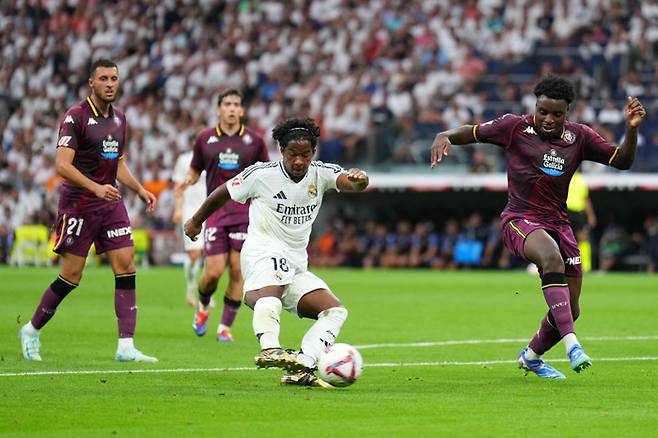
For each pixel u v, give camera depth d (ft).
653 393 82.02
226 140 125.59
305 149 82.94
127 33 365.20
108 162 103.24
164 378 88.94
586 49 311.27
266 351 79.41
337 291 204.44
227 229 122.83
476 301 181.16
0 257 316.81
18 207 317.42
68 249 101.96
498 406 75.46
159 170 315.58
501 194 292.61
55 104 347.77
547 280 86.07
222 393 80.53
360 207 306.55
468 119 296.51
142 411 72.59
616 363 101.81
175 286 213.05
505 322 145.18
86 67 363.35
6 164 341.41
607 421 69.62
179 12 368.68
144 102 340.80
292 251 85.35
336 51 336.49
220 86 339.16
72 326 135.03
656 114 289.74
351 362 81.76
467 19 331.36
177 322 144.15
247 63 344.28
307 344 83.87
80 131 101.50
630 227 291.79
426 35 329.93
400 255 295.69
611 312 161.68
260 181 84.58
